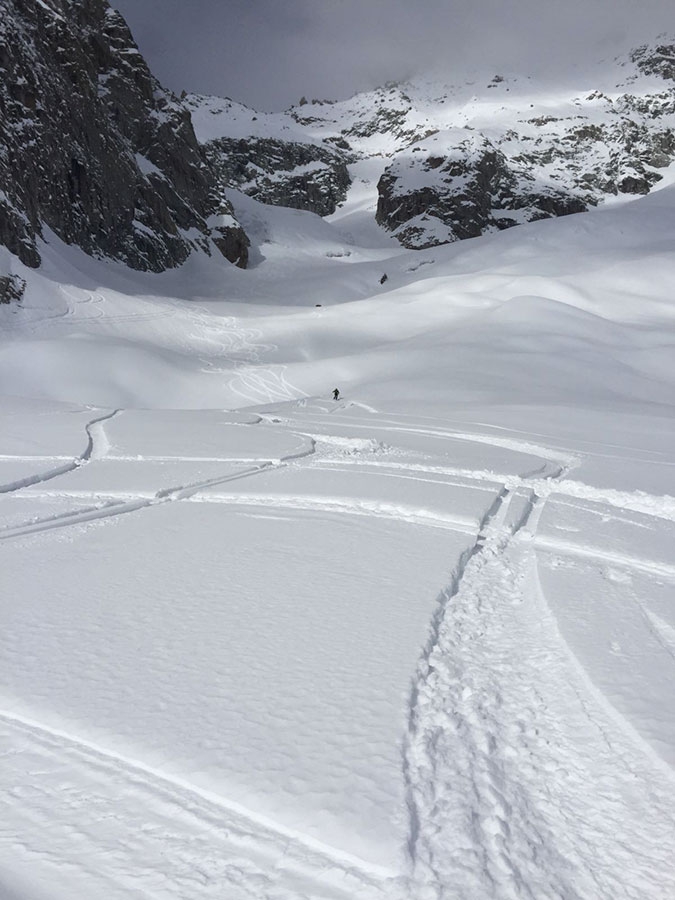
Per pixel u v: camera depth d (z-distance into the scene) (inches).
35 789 100.7
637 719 119.8
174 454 472.7
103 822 93.4
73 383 1813.5
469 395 1288.1
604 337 2053.4
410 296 3029.0
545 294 2723.9
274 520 281.3
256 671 137.7
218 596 185.5
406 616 168.2
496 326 2139.5
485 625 170.2
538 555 236.2
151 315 2691.9
